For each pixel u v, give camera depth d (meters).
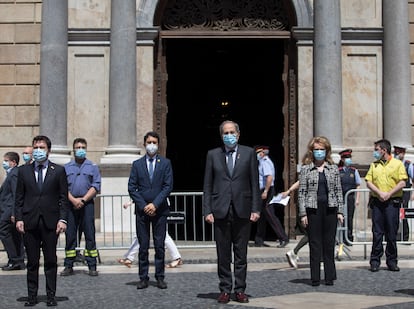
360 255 14.96
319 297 9.89
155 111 18.12
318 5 17.38
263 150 16.69
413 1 18.42
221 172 9.77
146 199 10.83
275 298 9.86
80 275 12.44
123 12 17.25
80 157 12.56
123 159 16.86
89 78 18.05
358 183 15.98
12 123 18.20
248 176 9.81
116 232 16.56
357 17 18.34
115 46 17.28
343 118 18.19
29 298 9.59
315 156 11.16
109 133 17.36
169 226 17.31
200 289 10.71
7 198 13.43
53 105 17.23
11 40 18.30
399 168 12.30
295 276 12.02
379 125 18.19
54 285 9.59
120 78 17.19
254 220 9.77
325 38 17.25
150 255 15.12
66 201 9.83
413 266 13.15
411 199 15.80
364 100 18.23
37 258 9.64
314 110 17.41
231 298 9.91
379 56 18.27
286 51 18.39
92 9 18.09
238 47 23.84
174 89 27.09
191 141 27.44
